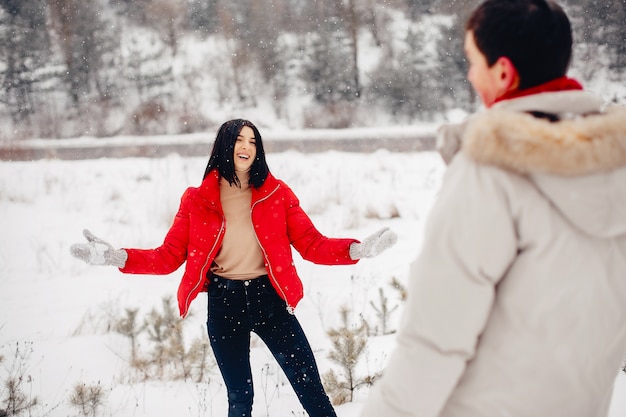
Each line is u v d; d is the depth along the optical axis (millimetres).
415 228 7355
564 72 1186
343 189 9625
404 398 1124
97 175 11609
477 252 1066
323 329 4363
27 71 24047
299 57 24922
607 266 1112
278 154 13633
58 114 23328
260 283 2566
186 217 2623
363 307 4750
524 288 1091
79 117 23141
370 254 2496
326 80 23234
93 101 23812
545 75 1164
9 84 23656
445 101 22828
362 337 3623
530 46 1140
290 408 3207
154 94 23578
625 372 3080
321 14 25891
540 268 1074
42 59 25188
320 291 5230
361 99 23109
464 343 1095
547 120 1081
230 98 24047
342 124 22000
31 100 23828
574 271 1074
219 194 2559
